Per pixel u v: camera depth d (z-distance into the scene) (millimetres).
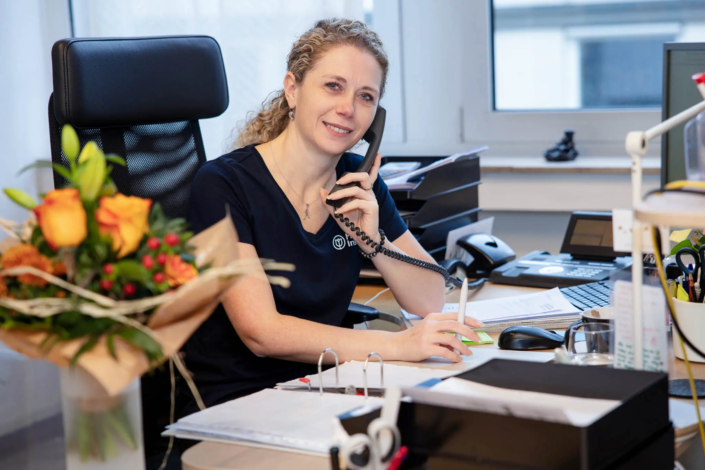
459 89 2570
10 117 2760
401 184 1965
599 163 2301
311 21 2373
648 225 870
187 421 980
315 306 1501
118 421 807
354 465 709
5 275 772
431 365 1231
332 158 1521
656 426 795
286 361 1452
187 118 1693
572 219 1917
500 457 714
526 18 2459
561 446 682
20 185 2809
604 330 1091
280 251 1472
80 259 742
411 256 1643
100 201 771
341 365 1193
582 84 2445
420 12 2557
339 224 1534
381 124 1612
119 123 1566
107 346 737
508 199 2379
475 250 1914
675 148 1584
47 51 2865
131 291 757
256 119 1605
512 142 2543
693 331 1179
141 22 2592
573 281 1697
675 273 1333
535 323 1409
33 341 761
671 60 1564
